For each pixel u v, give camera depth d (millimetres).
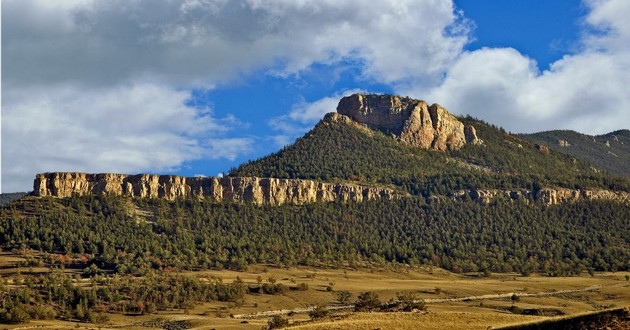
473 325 165500
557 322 138875
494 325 162750
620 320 133250
